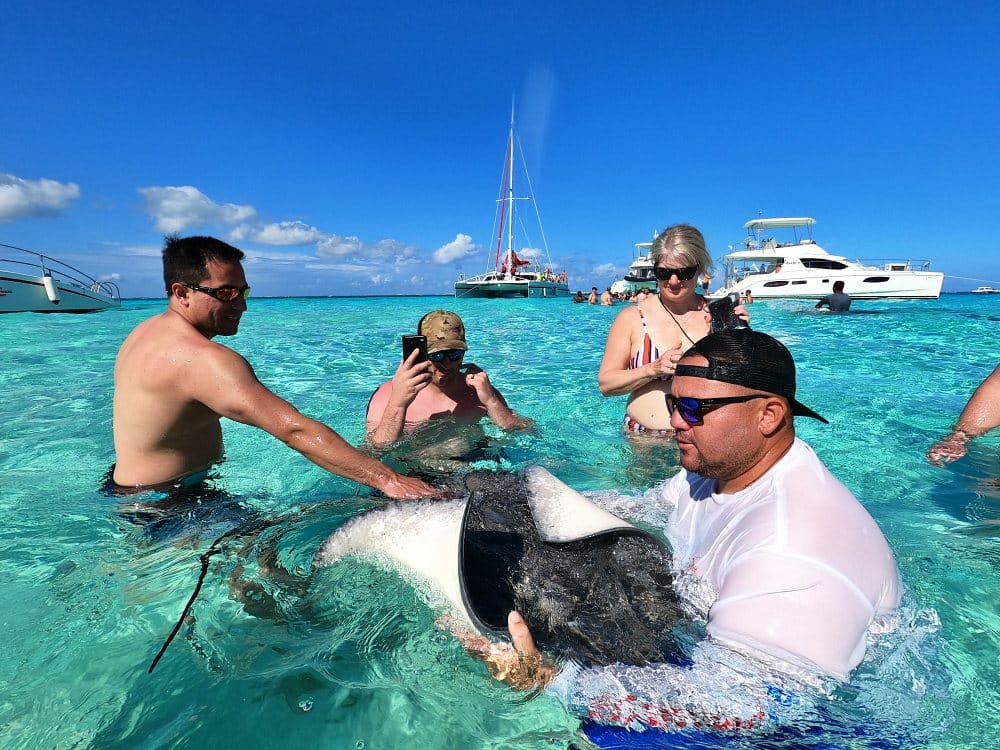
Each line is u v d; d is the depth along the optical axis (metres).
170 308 2.90
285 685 1.64
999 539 2.39
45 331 13.23
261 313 22.52
